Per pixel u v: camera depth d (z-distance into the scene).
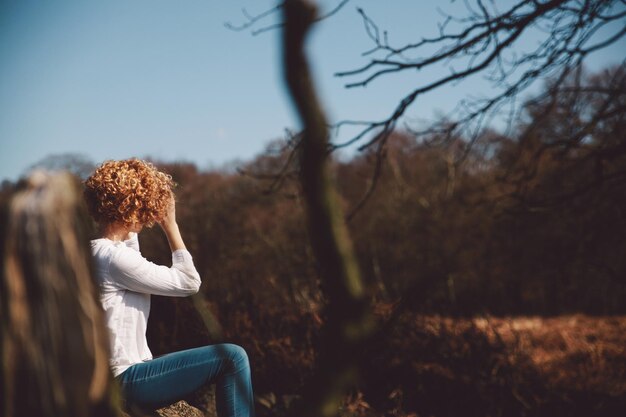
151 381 2.61
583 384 6.78
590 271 12.02
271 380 5.00
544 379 6.58
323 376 1.00
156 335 4.66
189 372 2.66
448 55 4.23
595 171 5.55
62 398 1.32
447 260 14.24
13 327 1.32
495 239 14.12
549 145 5.46
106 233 2.66
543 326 10.10
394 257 15.27
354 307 0.93
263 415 4.39
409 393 5.47
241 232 12.67
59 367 1.33
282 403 4.46
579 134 5.10
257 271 10.59
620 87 4.80
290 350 5.14
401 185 16.92
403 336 5.61
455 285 13.88
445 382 5.62
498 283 13.60
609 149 5.36
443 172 16.02
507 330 8.37
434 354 5.77
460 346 6.02
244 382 2.76
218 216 13.30
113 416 1.39
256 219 12.90
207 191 14.18
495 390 5.82
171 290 2.65
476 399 5.66
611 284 11.95
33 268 1.33
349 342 0.97
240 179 14.11
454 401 5.59
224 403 2.73
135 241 2.84
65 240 1.35
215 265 10.93
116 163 2.69
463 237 14.78
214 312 5.21
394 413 5.14
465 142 5.57
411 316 5.73
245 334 5.19
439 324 6.20
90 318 1.35
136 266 2.57
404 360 5.54
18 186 1.41
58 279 1.34
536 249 13.05
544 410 6.05
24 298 1.33
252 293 5.91
